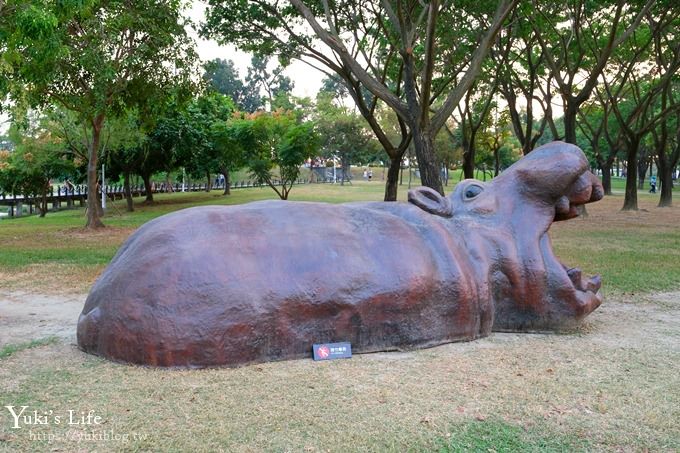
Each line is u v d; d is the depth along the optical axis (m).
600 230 15.48
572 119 17.53
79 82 14.61
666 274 8.92
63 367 4.50
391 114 34.22
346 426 3.56
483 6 15.16
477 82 19.97
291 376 4.30
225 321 4.43
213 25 15.15
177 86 15.69
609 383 4.32
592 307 5.68
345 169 48.16
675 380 4.41
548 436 3.49
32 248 12.62
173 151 24.08
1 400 3.91
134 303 4.51
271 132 20.97
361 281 4.79
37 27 8.46
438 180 11.79
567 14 17.14
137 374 4.30
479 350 4.99
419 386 4.18
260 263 4.64
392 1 14.51
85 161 20.23
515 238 5.62
